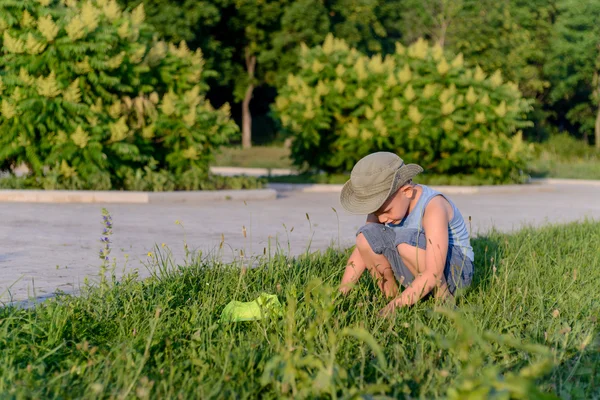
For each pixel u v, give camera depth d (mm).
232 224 9516
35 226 8852
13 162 13156
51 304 4023
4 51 12656
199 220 9875
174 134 13516
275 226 9414
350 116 18344
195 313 3867
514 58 39344
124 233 8359
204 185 13711
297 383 2768
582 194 17125
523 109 18188
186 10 35812
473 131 17875
